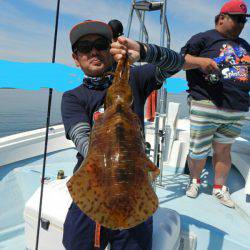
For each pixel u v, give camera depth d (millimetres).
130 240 1196
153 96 3176
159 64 1172
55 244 1430
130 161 833
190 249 1608
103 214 795
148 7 2512
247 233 2039
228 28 2299
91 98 1256
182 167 3303
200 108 2371
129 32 2658
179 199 2512
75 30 1211
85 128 1155
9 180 2715
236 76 2297
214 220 2182
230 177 3186
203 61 2021
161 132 2682
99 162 833
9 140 3096
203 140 2432
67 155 3537
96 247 1179
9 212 2201
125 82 947
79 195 792
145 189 833
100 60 1245
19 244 1867
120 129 855
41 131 3533
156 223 1430
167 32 2686
